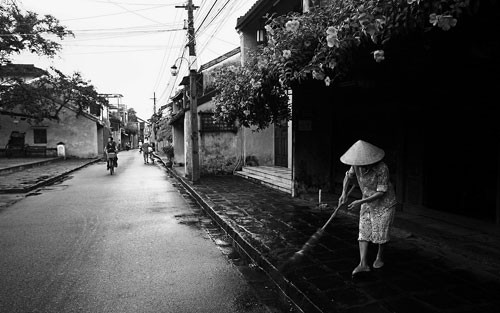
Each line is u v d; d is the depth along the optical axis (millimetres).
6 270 4621
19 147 27906
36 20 19750
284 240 5289
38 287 4070
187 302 3676
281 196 9109
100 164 25500
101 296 3822
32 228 6871
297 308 3504
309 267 4152
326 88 8125
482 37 3668
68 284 4152
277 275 4129
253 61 7699
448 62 4883
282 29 5188
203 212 8344
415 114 6188
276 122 9422
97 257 5129
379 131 7105
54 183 14141
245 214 7094
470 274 3861
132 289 4004
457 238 4785
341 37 3979
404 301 3270
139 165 24297
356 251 4699
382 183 3703
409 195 6406
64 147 28484
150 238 6145
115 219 7648
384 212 3795
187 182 12578
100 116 38562
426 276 3820
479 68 5020
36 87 25344
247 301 3699
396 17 3309
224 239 6074
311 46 4918
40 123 28969
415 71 5648
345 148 8227
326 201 7820
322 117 8609
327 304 3232
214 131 14125
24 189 11648
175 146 21531
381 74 5961
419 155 6148
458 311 3074
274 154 14203
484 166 5152
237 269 4652
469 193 5395
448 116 5648
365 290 3512
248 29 13156
